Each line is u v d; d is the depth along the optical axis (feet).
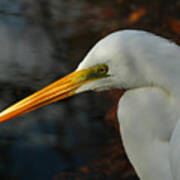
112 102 27.71
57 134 26.21
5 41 33.24
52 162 24.47
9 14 35.60
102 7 34.40
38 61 31.40
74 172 23.56
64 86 13.15
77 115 27.43
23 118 27.45
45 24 34.45
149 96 12.05
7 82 29.66
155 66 11.43
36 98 13.39
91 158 24.29
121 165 23.40
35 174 23.88
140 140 12.56
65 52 31.89
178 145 11.69
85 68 12.55
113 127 26.08
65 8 35.68
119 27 31.55
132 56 11.60
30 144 25.66
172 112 11.94
